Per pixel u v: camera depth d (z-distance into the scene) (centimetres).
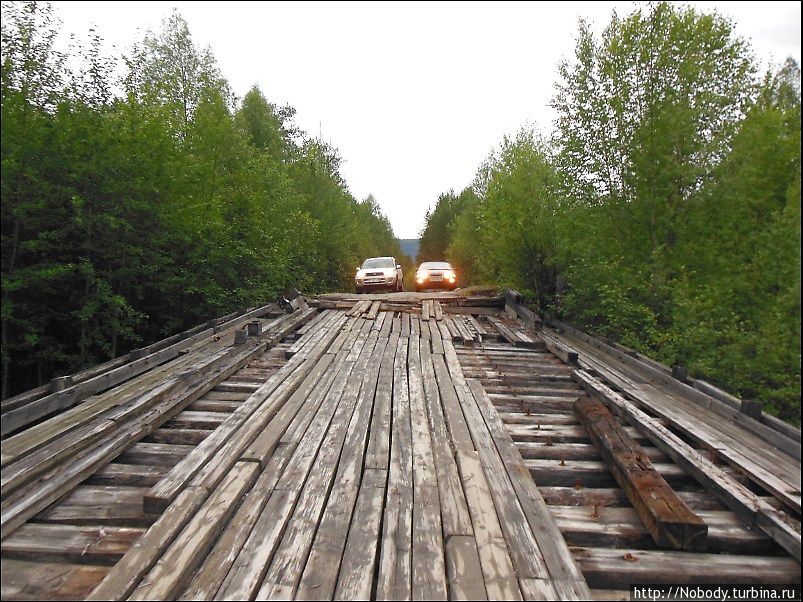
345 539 252
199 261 835
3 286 462
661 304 764
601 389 532
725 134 805
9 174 454
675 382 539
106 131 576
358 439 382
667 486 301
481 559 237
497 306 1274
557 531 269
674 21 812
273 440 369
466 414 449
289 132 2667
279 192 1415
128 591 211
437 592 213
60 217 543
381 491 302
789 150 700
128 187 618
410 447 370
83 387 450
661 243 852
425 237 5322
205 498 287
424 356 679
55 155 509
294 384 524
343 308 1197
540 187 1023
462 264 2806
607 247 896
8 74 450
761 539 278
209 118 1067
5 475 286
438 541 251
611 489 336
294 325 918
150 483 332
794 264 538
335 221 2280
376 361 641
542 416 477
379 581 219
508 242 1084
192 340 700
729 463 356
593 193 909
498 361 699
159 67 1564
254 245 1035
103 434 367
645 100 842
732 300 639
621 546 279
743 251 729
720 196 786
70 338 632
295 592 212
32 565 245
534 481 351
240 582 218
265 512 274
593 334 877
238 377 581
